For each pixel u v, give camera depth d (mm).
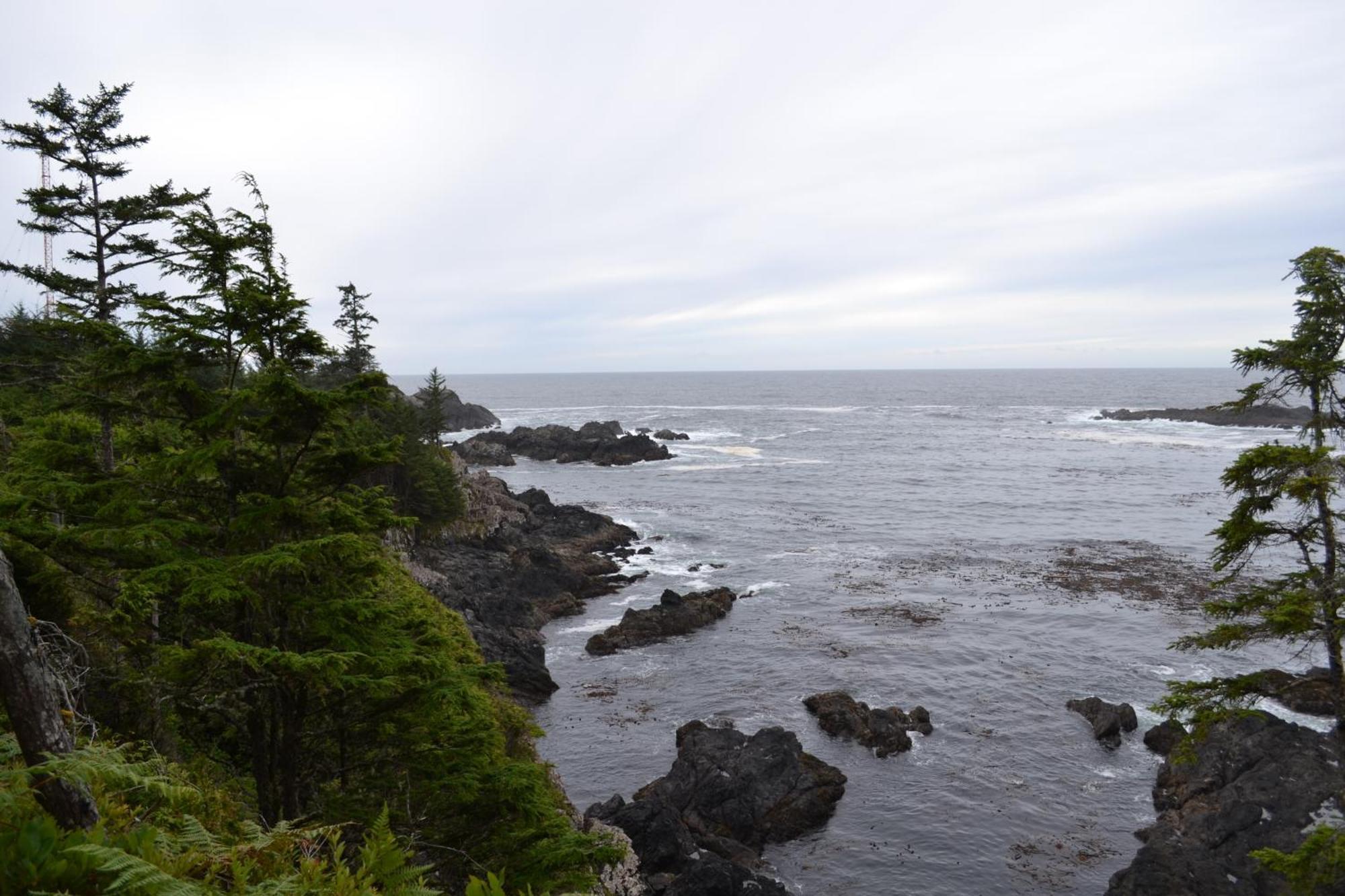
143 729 12023
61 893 4480
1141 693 37281
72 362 19234
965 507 83812
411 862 11586
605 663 42688
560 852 11680
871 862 25891
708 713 36438
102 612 13492
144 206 19828
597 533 69875
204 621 13203
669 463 122000
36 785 6043
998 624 46750
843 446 139375
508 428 182375
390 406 12977
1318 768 26250
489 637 41594
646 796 28828
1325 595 14141
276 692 12672
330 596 12734
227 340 12906
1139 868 23562
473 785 12430
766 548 66938
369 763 13508
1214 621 46125
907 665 40906
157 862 5559
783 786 28922
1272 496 15031
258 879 6184
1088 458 119438
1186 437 144375
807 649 43500
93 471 13148
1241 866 23188
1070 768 31203
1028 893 24297
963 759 31953
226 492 13195
